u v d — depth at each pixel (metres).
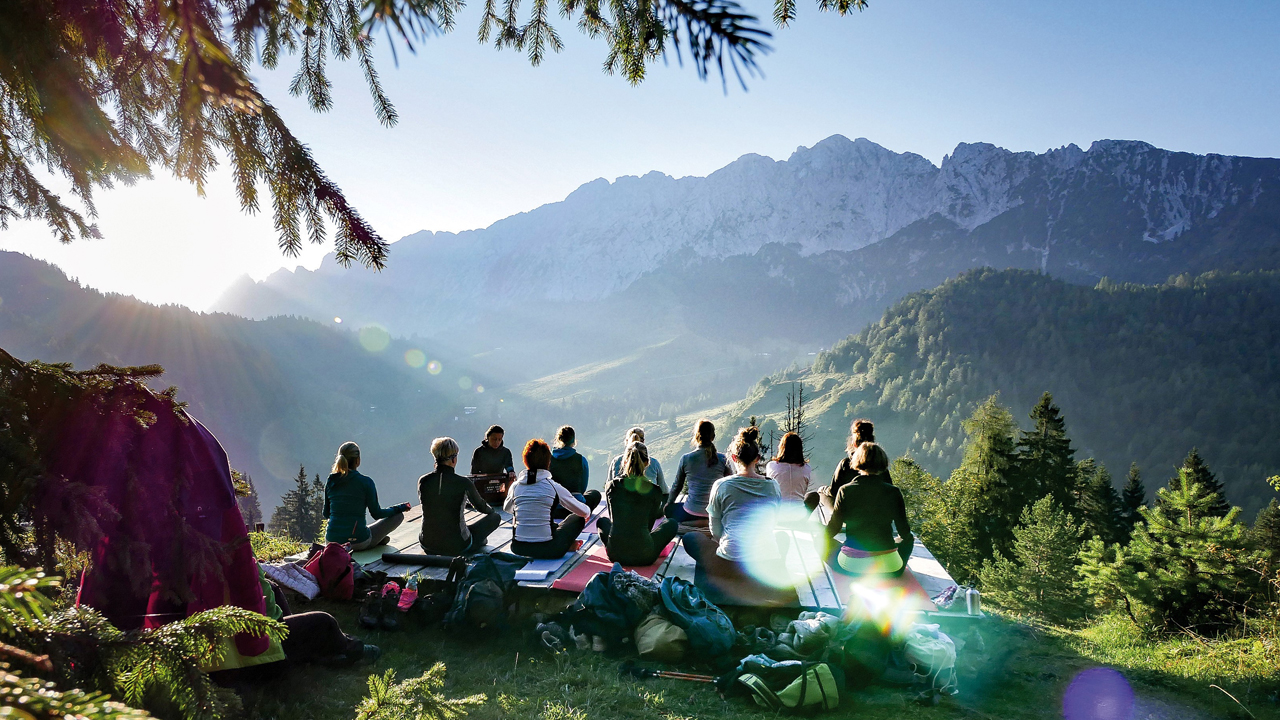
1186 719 5.35
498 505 9.73
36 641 1.38
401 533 8.75
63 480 1.65
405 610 6.36
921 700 5.34
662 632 5.86
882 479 6.80
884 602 5.77
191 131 2.27
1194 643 7.86
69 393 1.86
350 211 2.37
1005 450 41.00
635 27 2.36
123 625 2.68
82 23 2.05
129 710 0.83
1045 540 23.59
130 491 1.86
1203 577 10.10
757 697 5.14
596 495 10.29
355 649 5.34
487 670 5.60
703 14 1.85
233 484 3.00
